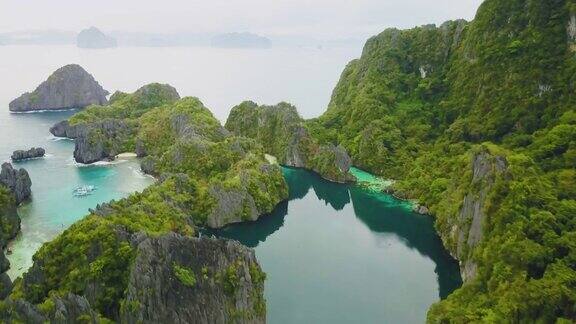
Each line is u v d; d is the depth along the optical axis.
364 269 105.31
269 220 130.75
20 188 136.12
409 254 112.81
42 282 76.12
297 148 178.88
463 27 187.38
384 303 91.38
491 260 79.25
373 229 128.50
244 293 78.00
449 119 167.38
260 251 115.25
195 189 125.62
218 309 75.06
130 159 182.00
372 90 196.12
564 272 70.00
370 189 151.00
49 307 63.69
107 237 78.69
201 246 77.81
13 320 60.78
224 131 185.50
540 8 148.25
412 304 91.06
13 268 97.19
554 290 67.12
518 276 72.06
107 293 73.44
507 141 131.25
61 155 188.75
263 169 141.12
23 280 76.81
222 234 120.56
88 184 152.25
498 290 72.50
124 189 147.00
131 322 69.81
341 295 94.19
